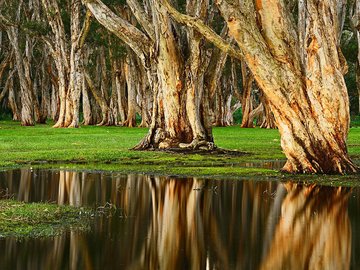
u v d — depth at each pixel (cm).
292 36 1972
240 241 991
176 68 3023
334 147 1970
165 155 2755
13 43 6550
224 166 2256
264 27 1969
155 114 3108
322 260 876
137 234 1024
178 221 1147
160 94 3075
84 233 1020
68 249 910
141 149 3053
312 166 1972
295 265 851
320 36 1928
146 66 3175
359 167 2036
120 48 6322
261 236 1030
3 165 2167
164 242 970
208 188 1614
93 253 892
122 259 865
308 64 1950
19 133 4503
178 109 3039
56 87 7656
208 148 2933
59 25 5953
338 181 1775
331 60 1944
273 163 2412
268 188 1623
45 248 912
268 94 1997
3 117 9431
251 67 2003
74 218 1146
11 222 1076
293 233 1061
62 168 2094
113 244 949
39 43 7838
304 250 933
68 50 6419
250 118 6912
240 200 1412
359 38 4612
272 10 1952
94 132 4859
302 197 1470
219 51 3073
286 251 928
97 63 7856
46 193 1480
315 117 1967
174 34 3033
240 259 879
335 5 1967
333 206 1335
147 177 1856
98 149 2989
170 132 3045
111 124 7138
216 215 1221
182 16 2502
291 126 1986
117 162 2372
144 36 3158
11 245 925
